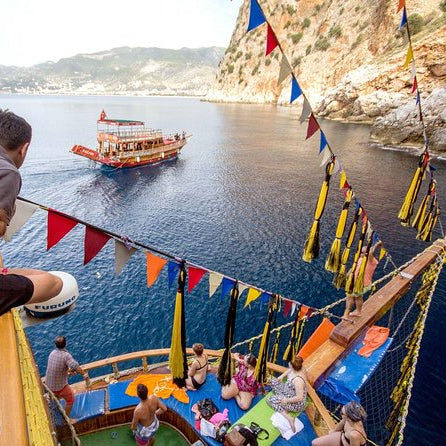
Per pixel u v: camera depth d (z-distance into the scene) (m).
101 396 7.94
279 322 18.91
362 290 8.75
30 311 2.81
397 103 84.81
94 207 37.41
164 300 20.84
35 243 28.27
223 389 7.97
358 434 6.11
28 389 1.53
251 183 46.66
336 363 9.09
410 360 11.73
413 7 98.75
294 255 26.45
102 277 23.34
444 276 22.97
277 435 7.05
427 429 12.28
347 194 6.57
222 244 28.47
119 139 53.88
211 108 179.50
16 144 2.06
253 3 3.64
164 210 36.66
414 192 10.77
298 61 155.88
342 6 132.62
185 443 7.65
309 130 5.12
